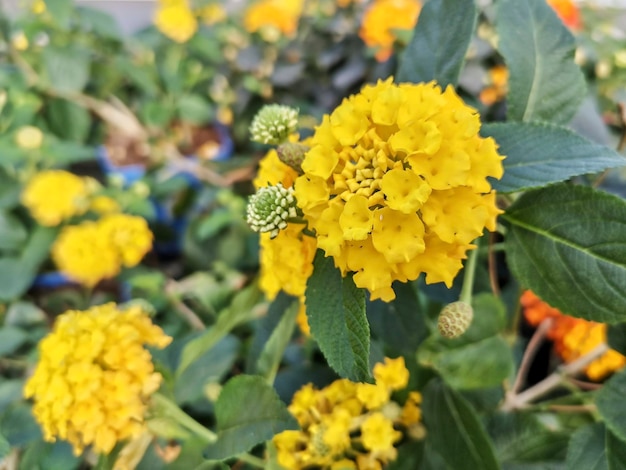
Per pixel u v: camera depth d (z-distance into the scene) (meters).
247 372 0.13
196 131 0.34
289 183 0.10
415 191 0.08
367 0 0.26
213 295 0.19
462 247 0.09
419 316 0.12
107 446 0.11
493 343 0.11
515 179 0.09
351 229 0.08
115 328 0.11
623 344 0.11
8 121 0.27
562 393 0.15
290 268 0.10
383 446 0.12
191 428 0.12
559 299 0.10
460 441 0.12
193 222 0.26
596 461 0.11
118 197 0.26
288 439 0.12
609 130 0.18
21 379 0.19
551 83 0.11
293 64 0.28
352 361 0.08
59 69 0.27
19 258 0.25
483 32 0.22
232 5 0.39
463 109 0.09
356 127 0.09
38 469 0.14
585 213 0.09
